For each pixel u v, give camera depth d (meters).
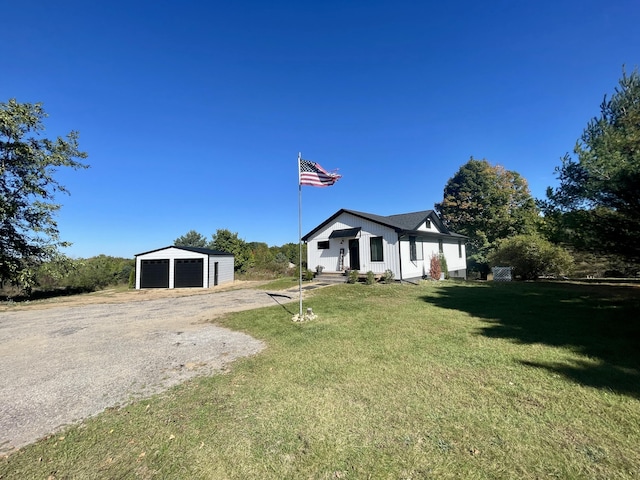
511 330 6.98
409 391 4.06
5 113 14.98
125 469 2.73
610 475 2.43
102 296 18.41
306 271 19.47
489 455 2.72
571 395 3.79
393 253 17.23
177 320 9.50
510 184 35.44
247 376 4.77
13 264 15.88
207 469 2.69
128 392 4.35
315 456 2.80
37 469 2.77
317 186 9.84
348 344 6.24
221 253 26.78
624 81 8.97
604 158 7.79
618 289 13.32
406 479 2.47
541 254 18.53
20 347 6.94
